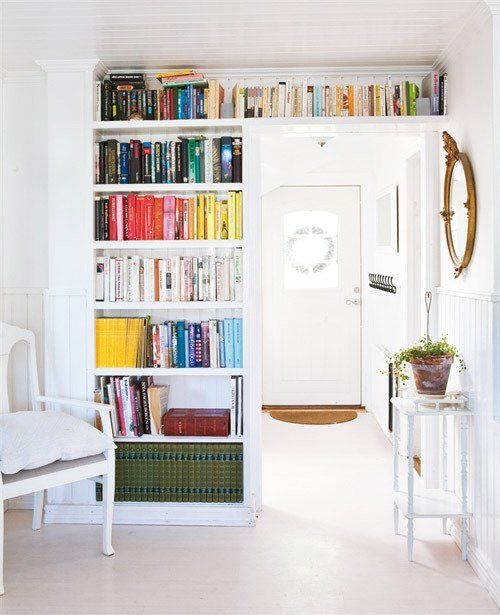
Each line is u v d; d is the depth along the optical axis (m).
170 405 3.93
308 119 3.66
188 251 3.88
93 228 3.71
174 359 3.74
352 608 2.73
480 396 3.02
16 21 3.12
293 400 6.83
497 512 2.81
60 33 3.28
